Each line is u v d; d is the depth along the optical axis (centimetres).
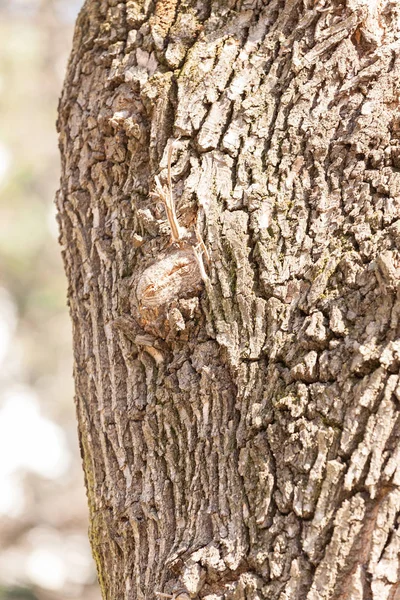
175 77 227
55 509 748
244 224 222
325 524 213
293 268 220
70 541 723
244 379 219
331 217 220
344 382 215
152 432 222
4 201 731
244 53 226
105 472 225
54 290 763
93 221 230
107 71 232
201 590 216
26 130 749
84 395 228
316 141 222
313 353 217
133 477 223
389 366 214
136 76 229
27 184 759
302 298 219
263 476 216
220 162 224
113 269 228
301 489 215
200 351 221
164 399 222
